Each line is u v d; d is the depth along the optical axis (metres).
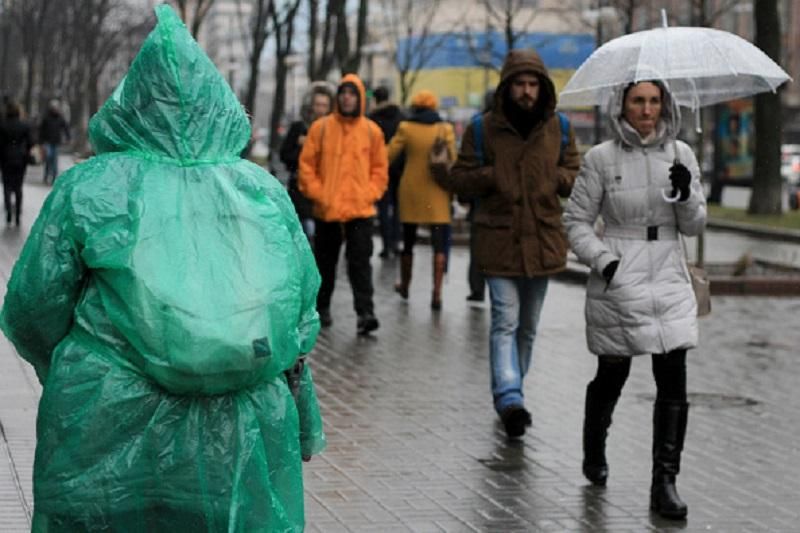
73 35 137.88
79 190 8.99
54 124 79.06
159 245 8.82
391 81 110.88
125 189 8.98
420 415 20.12
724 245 50.00
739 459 18.00
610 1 76.38
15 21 134.38
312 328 9.57
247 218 9.02
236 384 8.84
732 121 70.19
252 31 97.88
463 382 22.77
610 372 16.14
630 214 15.74
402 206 32.03
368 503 15.42
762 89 17.69
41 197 64.75
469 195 19.36
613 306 15.70
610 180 15.74
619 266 15.65
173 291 8.70
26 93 126.81
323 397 21.30
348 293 34.41
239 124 9.34
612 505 15.70
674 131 15.76
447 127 31.62
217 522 8.90
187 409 8.84
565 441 18.70
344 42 64.38
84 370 8.85
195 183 9.02
